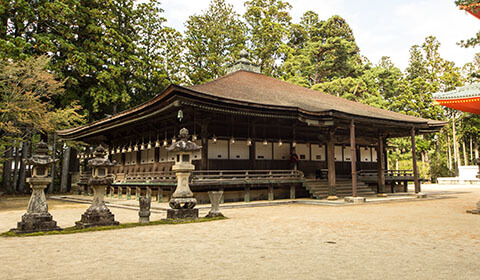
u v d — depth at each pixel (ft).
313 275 17.85
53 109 113.91
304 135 84.02
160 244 26.73
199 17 159.94
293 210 54.80
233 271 18.70
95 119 137.39
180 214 40.29
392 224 38.27
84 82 122.31
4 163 116.57
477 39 63.87
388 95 197.67
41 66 88.33
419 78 187.83
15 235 30.71
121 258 21.91
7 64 82.48
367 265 20.06
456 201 72.54
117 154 104.22
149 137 84.38
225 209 56.65
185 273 18.26
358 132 87.76
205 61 154.81
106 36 116.88
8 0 90.27
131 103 139.95
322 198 73.15
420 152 197.67
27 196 105.70
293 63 163.32
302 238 29.48
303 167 84.74
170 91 55.21
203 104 59.00
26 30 110.42
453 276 17.65
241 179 65.87
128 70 126.31
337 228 35.35
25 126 102.32
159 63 144.25
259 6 168.04
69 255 22.76
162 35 146.51
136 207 59.62
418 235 30.96
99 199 36.45
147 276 17.66
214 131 70.08
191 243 27.17
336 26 192.13
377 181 88.53
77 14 109.29
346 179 86.94
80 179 105.50
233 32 165.17
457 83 184.44
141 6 139.33
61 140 115.34
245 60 103.60
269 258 21.93
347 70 187.01
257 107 63.57
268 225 37.60
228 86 74.28
